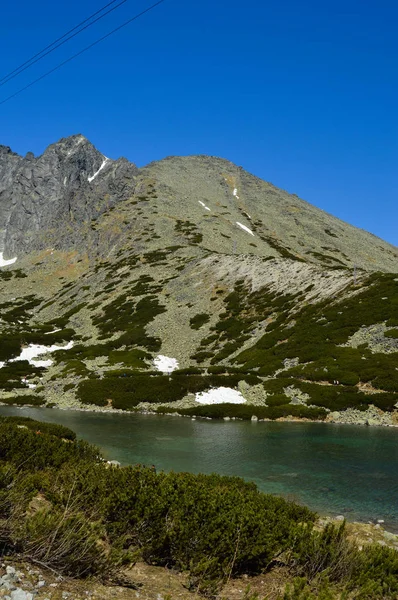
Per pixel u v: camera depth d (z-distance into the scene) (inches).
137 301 3565.5
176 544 348.5
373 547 399.5
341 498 766.5
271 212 7421.3
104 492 397.1
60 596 245.8
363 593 312.3
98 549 299.9
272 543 358.9
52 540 276.1
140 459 1025.5
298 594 280.5
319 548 360.5
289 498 729.0
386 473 924.6
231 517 364.5
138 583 302.8
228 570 334.3
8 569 252.1
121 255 5118.1
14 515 295.7
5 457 600.4
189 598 291.0
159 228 5620.1
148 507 366.3
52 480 471.2
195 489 405.1
